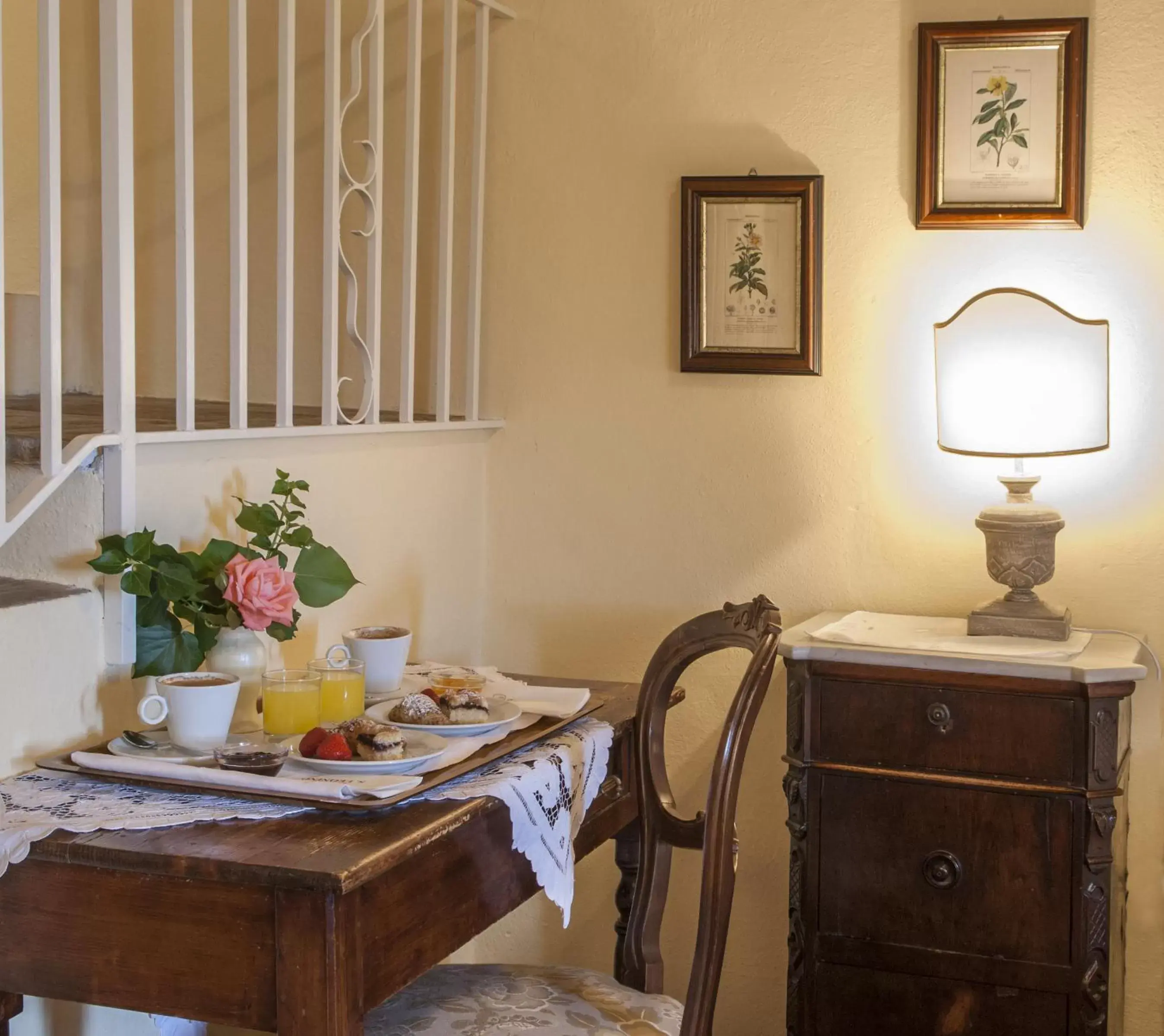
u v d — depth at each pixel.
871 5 2.61
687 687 2.82
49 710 1.73
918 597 2.67
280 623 1.76
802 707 2.35
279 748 1.63
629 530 2.84
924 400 2.63
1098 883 2.21
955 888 2.28
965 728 2.26
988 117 2.54
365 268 2.88
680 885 2.84
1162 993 2.58
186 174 1.92
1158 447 2.51
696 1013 1.74
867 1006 2.35
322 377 2.46
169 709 1.68
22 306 2.69
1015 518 2.38
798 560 2.74
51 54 1.72
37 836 1.43
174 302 2.93
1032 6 2.53
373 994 1.42
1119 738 2.26
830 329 2.68
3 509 1.64
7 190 2.93
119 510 1.80
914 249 2.62
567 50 2.79
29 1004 1.79
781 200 2.66
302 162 2.87
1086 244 2.52
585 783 1.87
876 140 2.62
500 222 2.86
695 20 2.71
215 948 1.39
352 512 2.40
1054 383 2.32
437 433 2.69
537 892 1.80
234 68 2.02
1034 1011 2.25
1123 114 2.49
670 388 2.79
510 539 2.92
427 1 2.81
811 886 2.36
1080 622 2.57
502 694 2.09
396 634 2.08
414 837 1.44
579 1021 1.77
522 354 2.88
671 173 2.75
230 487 2.06
